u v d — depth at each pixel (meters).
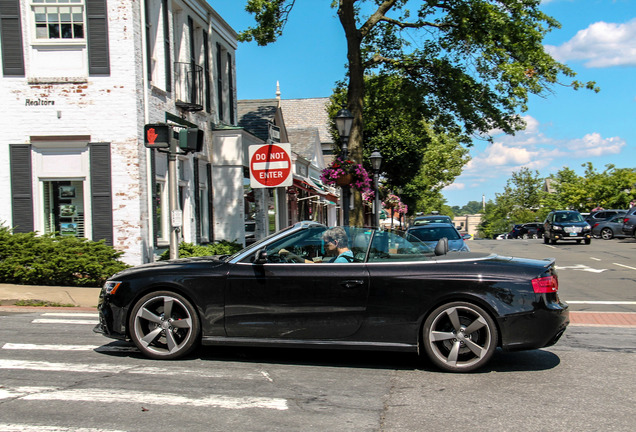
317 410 4.82
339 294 6.16
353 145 18.00
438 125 20.70
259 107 24.44
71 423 4.42
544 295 6.00
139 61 13.70
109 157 13.37
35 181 13.40
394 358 6.69
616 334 8.41
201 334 6.42
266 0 17.69
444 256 6.46
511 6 17.62
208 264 6.53
